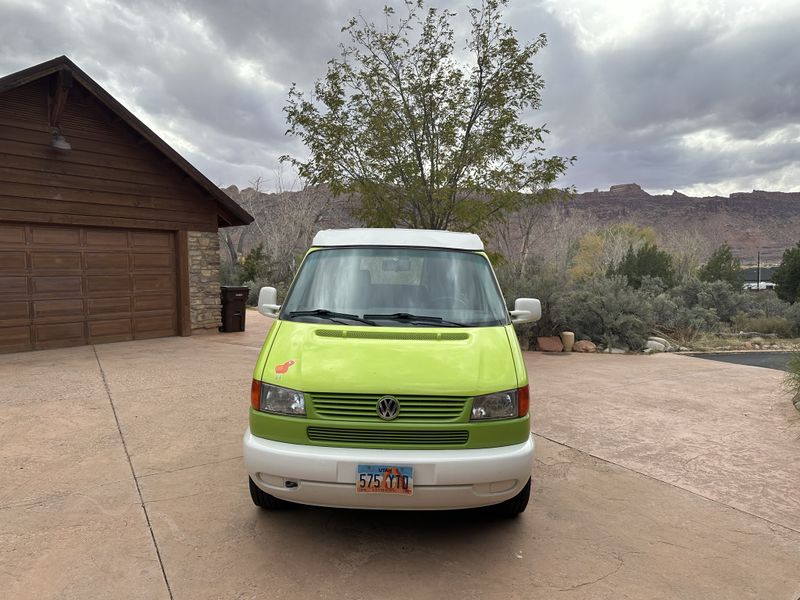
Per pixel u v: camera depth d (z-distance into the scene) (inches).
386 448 126.7
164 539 139.4
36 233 417.7
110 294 464.1
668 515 158.2
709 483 181.8
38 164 409.7
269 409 132.3
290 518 152.1
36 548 134.1
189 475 181.5
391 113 454.0
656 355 473.1
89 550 133.5
